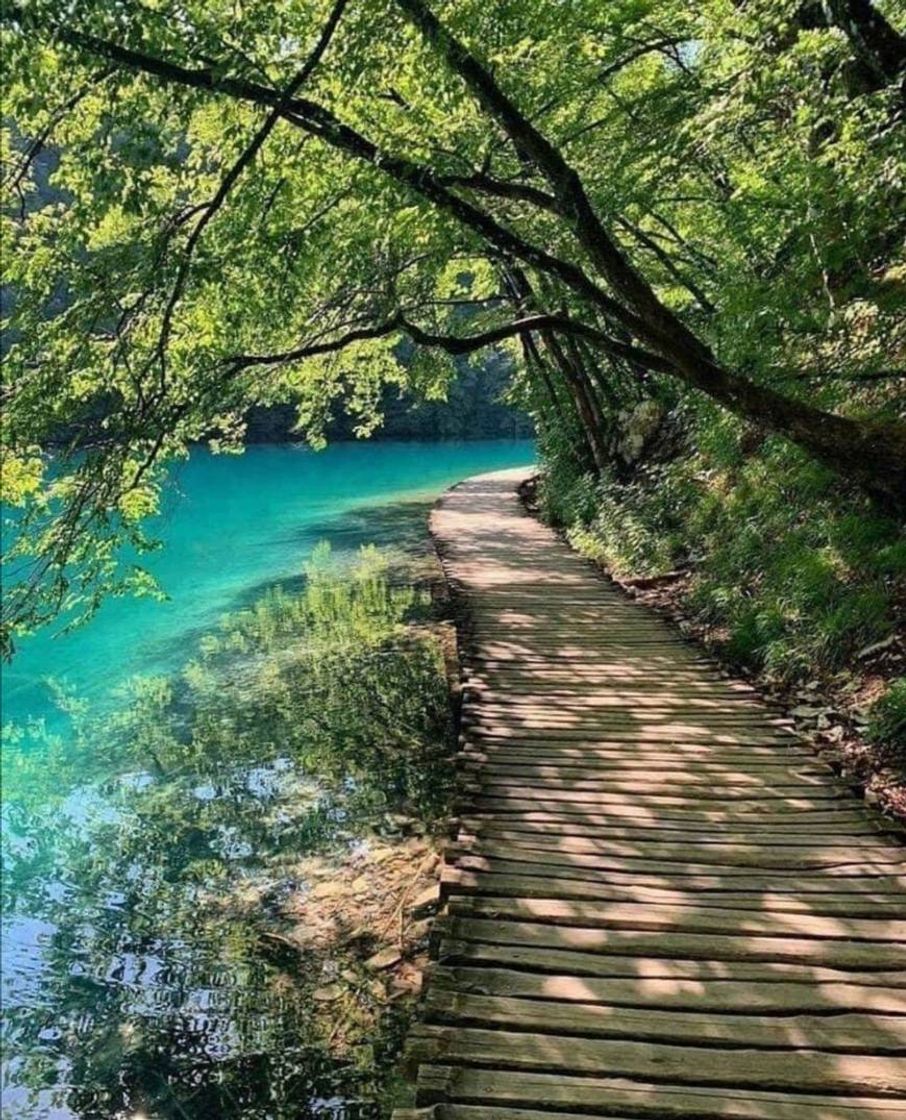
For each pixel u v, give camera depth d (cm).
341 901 476
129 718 798
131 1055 378
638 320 546
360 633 1007
